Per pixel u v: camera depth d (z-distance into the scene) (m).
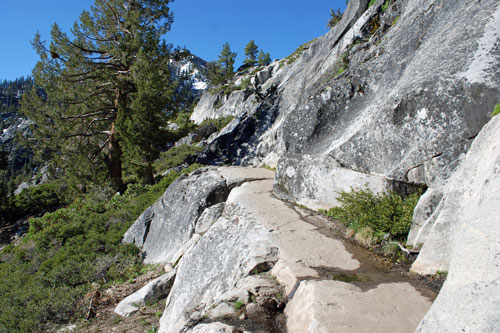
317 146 9.81
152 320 7.54
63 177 25.41
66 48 21.86
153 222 13.05
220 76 79.88
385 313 4.09
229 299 5.21
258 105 26.86
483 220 3.24
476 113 5.93
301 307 4.46
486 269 2.88
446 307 3.03
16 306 9.03
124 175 29.73
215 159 26.23
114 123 23.73
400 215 6.61
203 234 9.77
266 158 18.31
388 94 8.34
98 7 23.52
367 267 5.68
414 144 7.02
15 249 15.53
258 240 7.00
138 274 10.40
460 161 6.13
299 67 30.67
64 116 23.53
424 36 8.94
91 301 8.63
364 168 8.30
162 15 24.81
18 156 102.06
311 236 7.20
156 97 20.66
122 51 22.47
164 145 22.20
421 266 5.20
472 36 6.72
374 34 15.55
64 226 14.27
